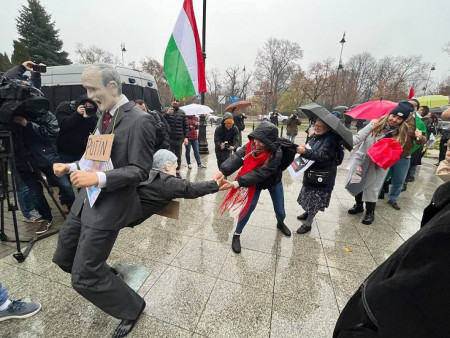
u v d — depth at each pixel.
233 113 6.76
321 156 2.72
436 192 0.74
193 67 2.88
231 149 5.04
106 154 1.34
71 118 3.14
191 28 2.79
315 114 2.73
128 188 1.46
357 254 2.75
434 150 11.24
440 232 0.58
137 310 1.68
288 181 5.60
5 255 2.49
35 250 2.60
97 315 1.81
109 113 1.48
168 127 5.24
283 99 35.28
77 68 5.01
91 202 1.39
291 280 2.27
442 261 0.58
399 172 3.99
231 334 1.71
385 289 0.69
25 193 3.08
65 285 2.09
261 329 1.76
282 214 3.05
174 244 2.80
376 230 3.34
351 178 3.47
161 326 1.74
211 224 3.34
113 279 1.55
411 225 3.52
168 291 2.07
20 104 2.29
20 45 22.55
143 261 2.46
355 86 33.28
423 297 0.61
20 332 1.65
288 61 39.56
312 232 3.22
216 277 2.27
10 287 2.05
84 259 1.40
